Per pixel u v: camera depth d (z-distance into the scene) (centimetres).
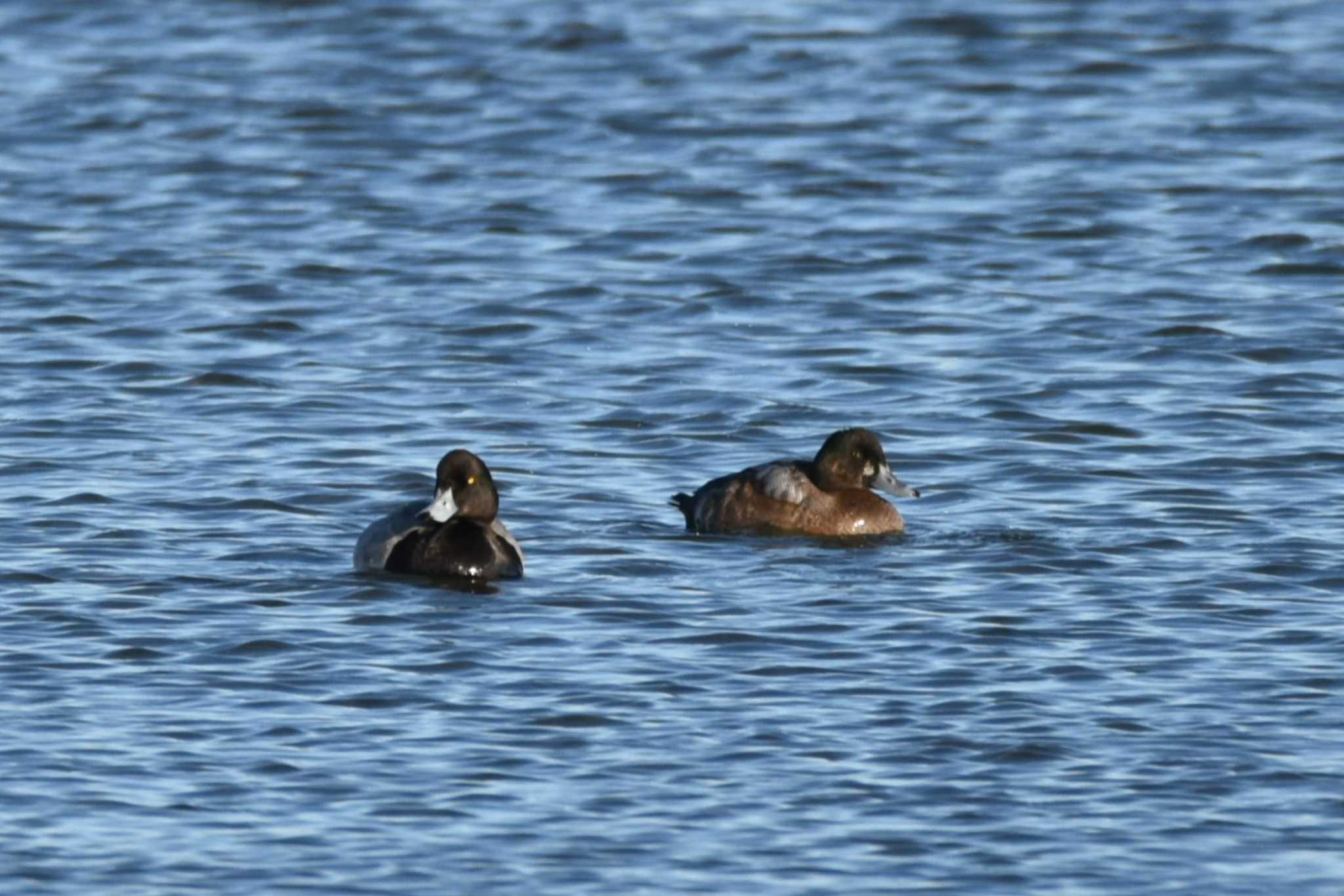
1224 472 1878
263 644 1416
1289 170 3122
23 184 3033
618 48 3828
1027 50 3812
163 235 2778
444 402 2100
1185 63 3738
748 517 1723
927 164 3164
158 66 3700
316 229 2820
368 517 1747
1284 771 1224
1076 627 1466
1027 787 1204
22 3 4106
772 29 3956
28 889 1079
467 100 3512
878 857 1124
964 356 2284
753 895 1084
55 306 2456
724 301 2509
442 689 1341
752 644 1431
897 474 1891
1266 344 2311
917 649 1423
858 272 2639
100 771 1213
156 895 1077
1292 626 1467
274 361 2245
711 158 3194
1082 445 1967
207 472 1853
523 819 1162
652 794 1195
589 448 1966
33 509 1731
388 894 1081
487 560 1573
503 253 2717
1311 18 4041
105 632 1436
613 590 1553
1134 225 2845
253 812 1167
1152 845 1139
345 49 3822
